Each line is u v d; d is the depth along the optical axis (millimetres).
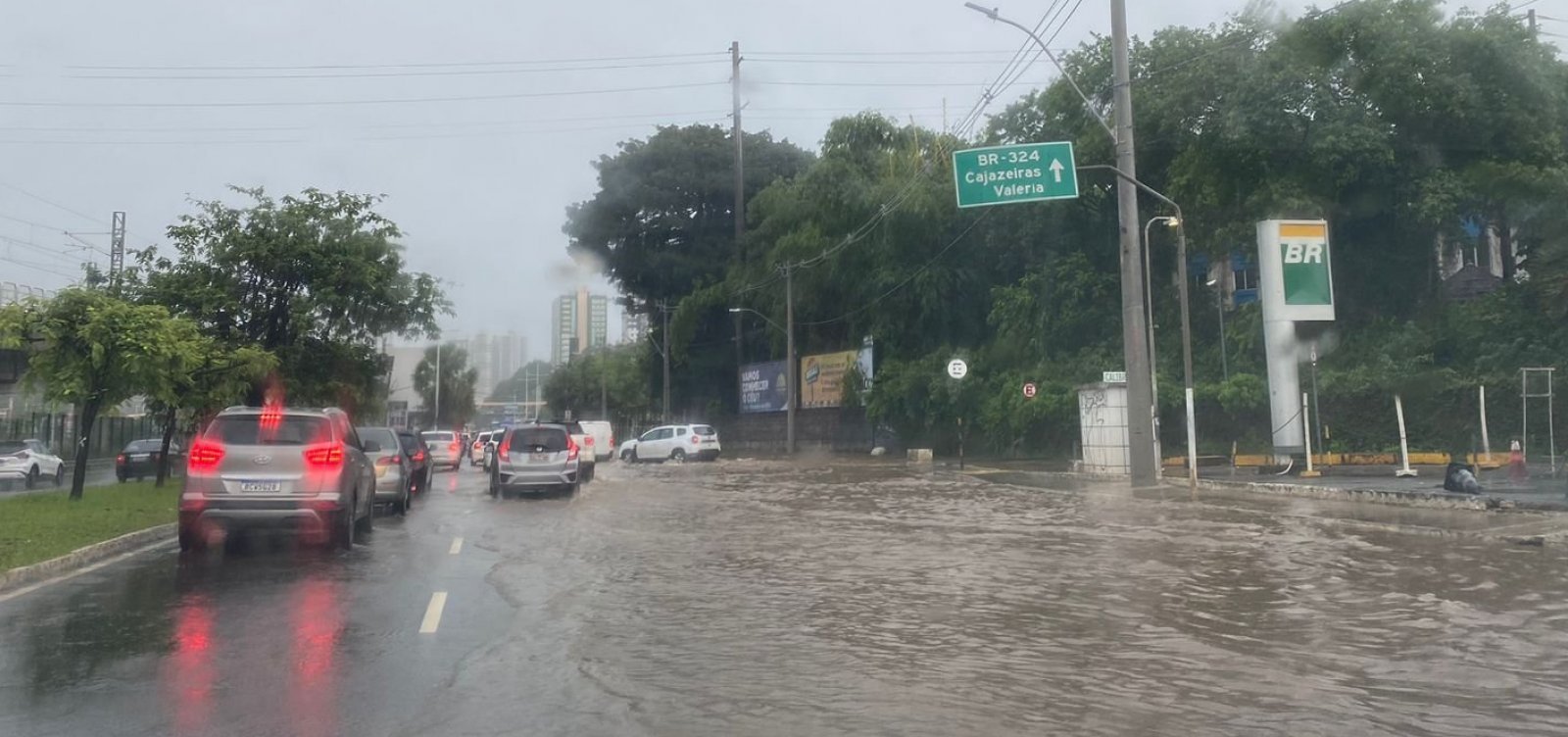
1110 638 8789
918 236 46156
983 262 46531
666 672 7766
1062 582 11500
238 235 27312
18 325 19547
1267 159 33469
